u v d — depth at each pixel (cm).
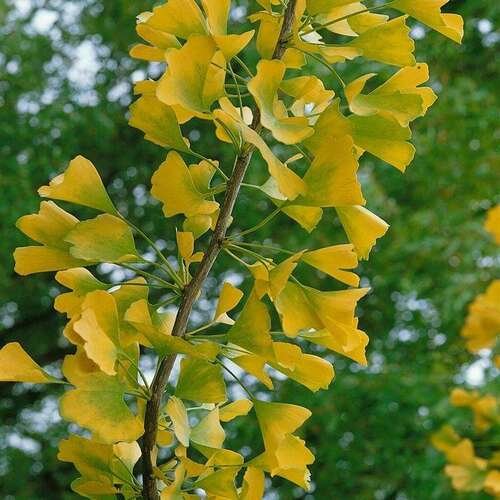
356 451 513
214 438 116
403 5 118
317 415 503
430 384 494
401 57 115
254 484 111
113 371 100
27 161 550
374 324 583
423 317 571
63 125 550
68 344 654
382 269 545
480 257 541
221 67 107
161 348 106
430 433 476
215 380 109
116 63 611
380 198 505
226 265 547
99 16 617
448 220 532
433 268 552
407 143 112
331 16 119
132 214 612
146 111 114
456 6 561
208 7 109
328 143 107
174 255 588
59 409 101
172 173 113
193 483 110
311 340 113
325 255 110
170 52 107
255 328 108
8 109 562
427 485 473
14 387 654
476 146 570
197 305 579
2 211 516
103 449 111
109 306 104
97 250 111
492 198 560
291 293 109
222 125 111
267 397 510
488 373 496
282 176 104
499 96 591
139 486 113
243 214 533
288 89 117
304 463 112
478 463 195
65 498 591
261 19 116
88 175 115
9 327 658
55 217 113
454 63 571
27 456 616
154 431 109
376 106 111
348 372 530
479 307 187
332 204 108
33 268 113
